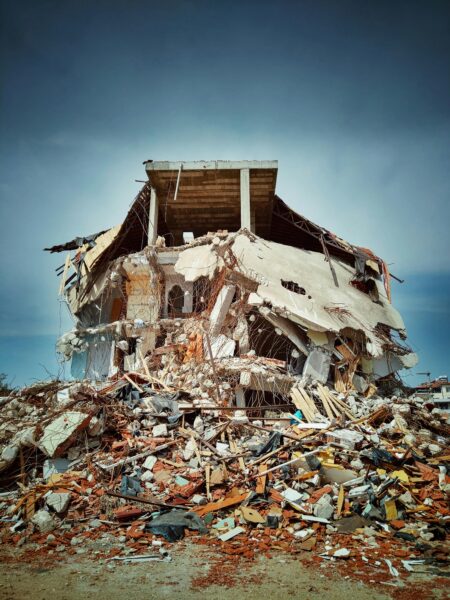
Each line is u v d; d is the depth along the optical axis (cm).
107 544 608
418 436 1045
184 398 1147
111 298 1948
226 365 1308
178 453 885
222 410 1070
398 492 757
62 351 1831
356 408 1199
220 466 834
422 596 460
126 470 821
